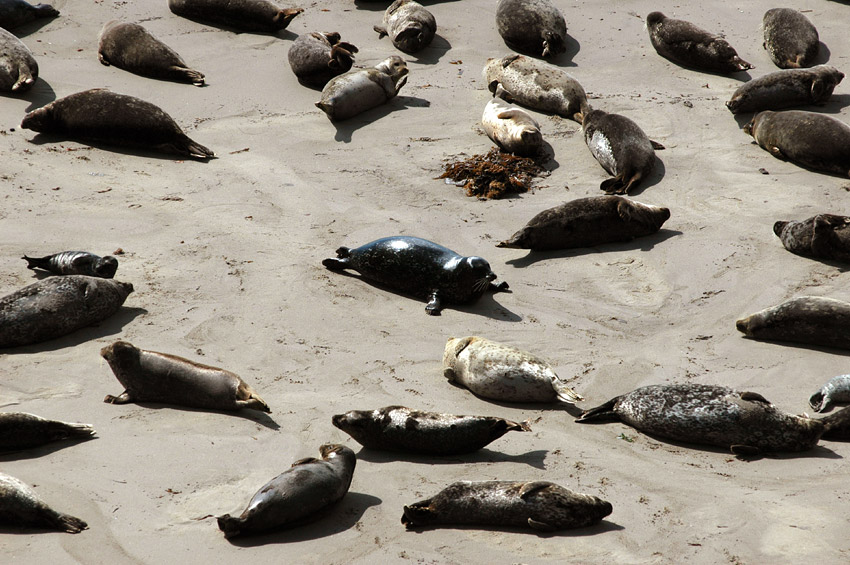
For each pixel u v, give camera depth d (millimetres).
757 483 13891
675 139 30031
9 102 31094
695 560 11711
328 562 11820
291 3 40875
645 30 38406
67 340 18938
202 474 14039
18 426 14609
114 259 20953
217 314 20062
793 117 28641
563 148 29734
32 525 12461
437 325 20172
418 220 25141
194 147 29031
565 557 11812
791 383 17406
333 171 28172
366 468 14492
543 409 16719
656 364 18281
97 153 28766
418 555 11953
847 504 13047
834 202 25812
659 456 14930
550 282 22297
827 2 40062
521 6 36719
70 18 37938
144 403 16469
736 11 39812
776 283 21500
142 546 12141
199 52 36000
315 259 23016
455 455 14906
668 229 24688
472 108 32438
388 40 37812
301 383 17344
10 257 22094
